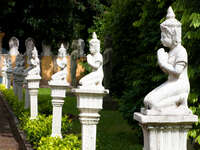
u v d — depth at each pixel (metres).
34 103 9.45
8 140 9.02
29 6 13.19
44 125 8.31
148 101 3.23
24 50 22.45
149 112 3.19
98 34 19.73
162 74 7.27
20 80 13.12
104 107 14.36
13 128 10.66
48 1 12.57
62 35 17.42
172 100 3.26
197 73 6.30
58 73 7.31
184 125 3.28
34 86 9.33
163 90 3.26
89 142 5.07
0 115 13.00
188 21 5.90
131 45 12.00
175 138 3.28
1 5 10.55
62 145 6.46
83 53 20.48
